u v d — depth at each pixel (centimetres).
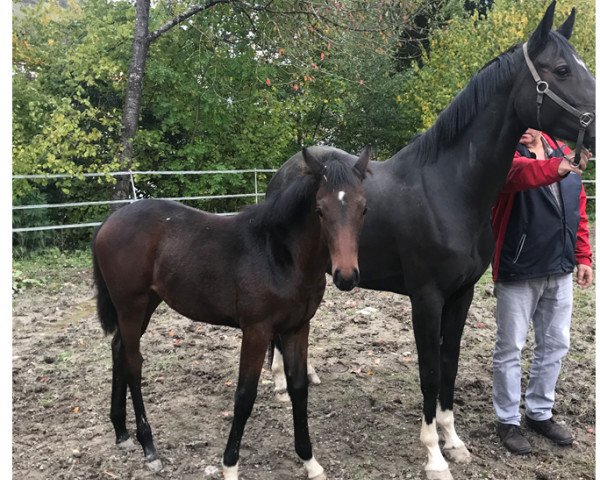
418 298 284
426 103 1291
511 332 300
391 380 400
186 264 278
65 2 1478
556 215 287
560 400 360
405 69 1555
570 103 249
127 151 921
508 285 298
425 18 1550
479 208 276
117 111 1027
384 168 311
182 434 326
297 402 272
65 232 950
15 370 420
